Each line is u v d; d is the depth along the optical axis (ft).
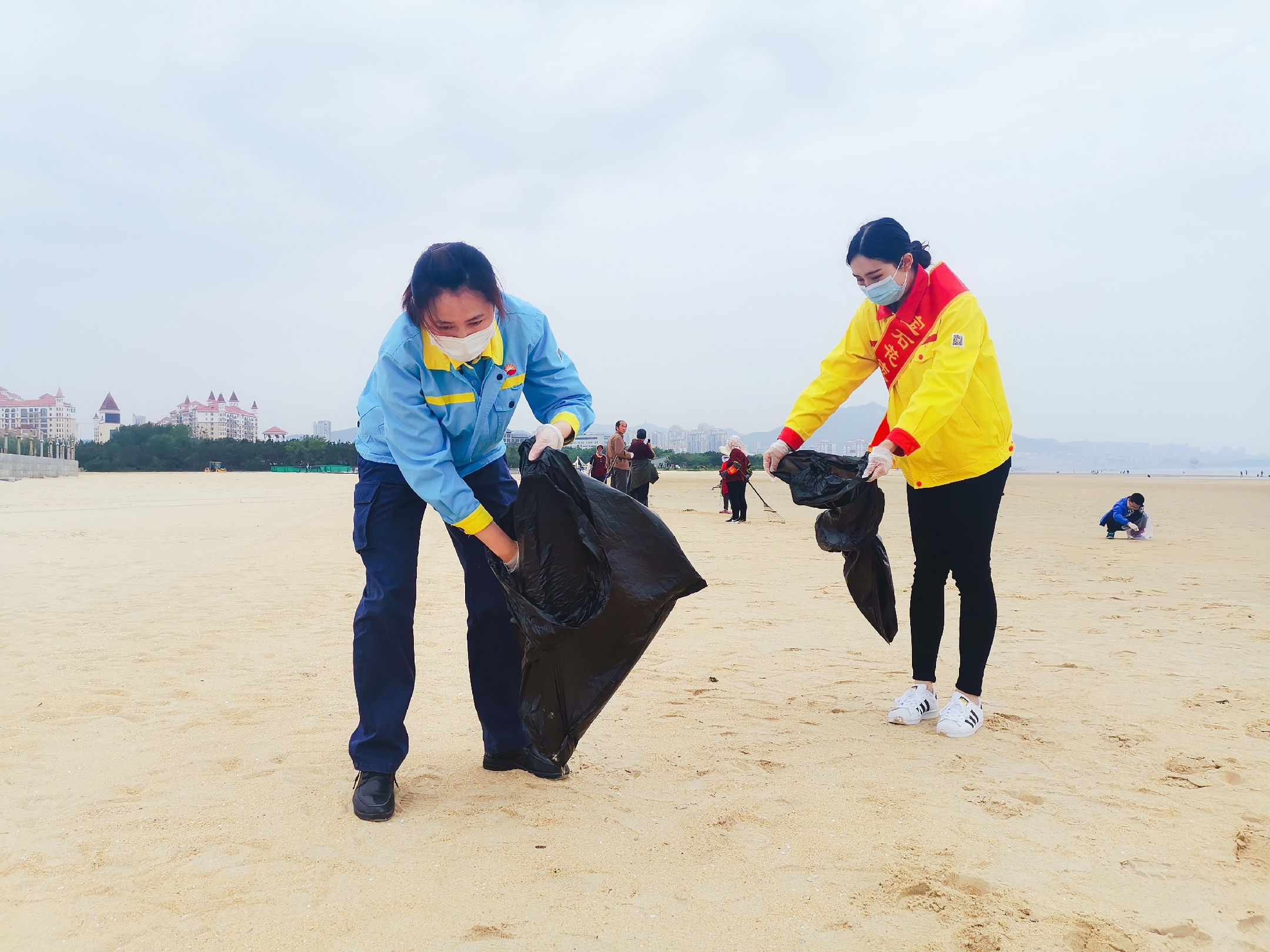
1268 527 52.01
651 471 50.08
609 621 8.17
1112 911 6.22
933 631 11.27
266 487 112.88
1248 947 5.79
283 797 8.51
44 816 8.00
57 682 13.06
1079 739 10.29
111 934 5.92
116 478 156.46
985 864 6.97
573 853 7.24
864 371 11.60
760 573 27.37
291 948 5.75
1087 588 23.95
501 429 8.89
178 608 19.83
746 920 6.13
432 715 11.69
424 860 7.11
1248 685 12.87
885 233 10.26
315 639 16.42
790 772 9.23
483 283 7.57
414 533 8.85
